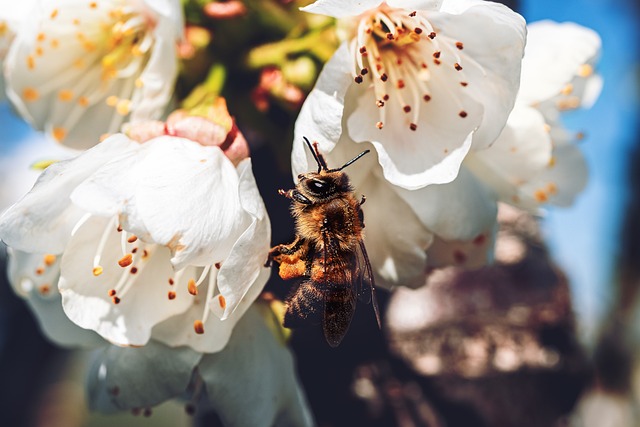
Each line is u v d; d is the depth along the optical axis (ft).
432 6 0.26
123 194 0.25
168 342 0.27
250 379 0.28
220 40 0.28
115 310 0.27
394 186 0.28
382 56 0.28
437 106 0.27
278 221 0.31
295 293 0.28
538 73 0.29
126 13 0.29
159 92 0.27
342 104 0.25
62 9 0.29
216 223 0.25
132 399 0.27
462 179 0.28
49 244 0.26
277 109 0.29
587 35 0.30
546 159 0.29
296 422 0.30
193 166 0.26
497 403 0.31
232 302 0.25
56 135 0.30
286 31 0.28
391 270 0.28
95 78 0.30
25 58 0.29
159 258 0.27
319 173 0.28
